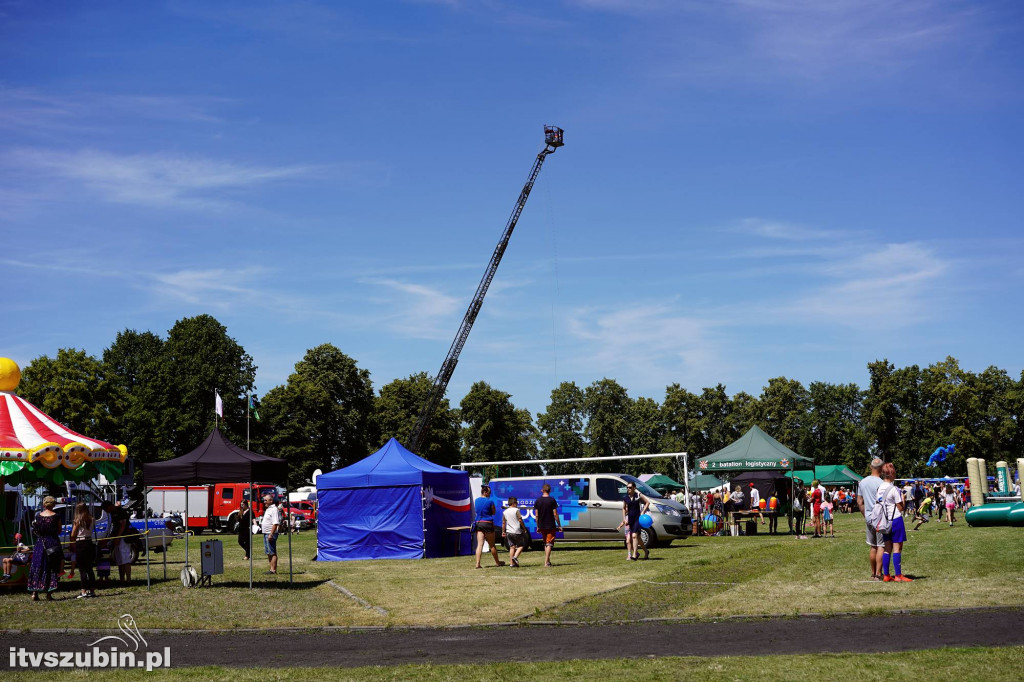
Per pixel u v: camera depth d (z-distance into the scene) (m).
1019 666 8.28
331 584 17.69
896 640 9.88
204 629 12.34
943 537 24.67
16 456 17.75
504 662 9.45
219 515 46.69
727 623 11.52
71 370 62.56
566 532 27.16
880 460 15.32
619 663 9.09
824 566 17.98
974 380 87.81
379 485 26.05
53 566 16.38
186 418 66.88
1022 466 30.23
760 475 38.50
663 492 58.72
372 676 8.84
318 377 79.62
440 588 16.42
